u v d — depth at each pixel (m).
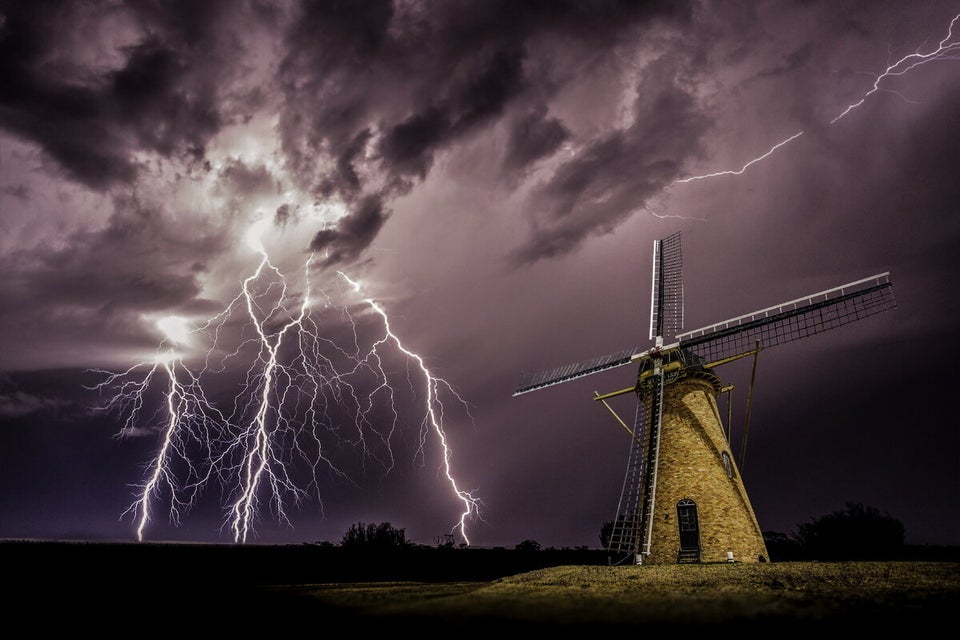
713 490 20.66
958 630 7.07
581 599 10.00
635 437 23.80
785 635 6.63
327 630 8.19
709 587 12.32
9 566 12.75
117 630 9.27
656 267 27.97
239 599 12.42
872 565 15.57
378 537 26.45
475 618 7.96
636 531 21.78
